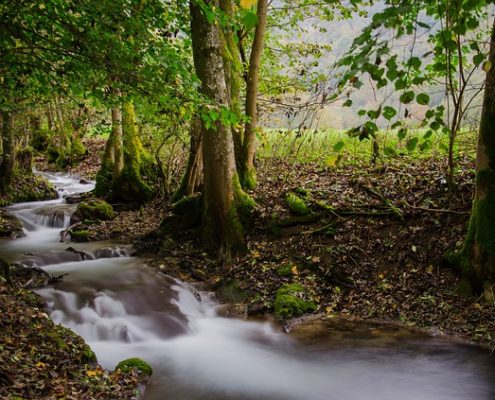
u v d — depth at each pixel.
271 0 13.52
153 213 14.84
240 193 10.61
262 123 14.77
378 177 10.52
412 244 8.61
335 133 14.99
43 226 15.01
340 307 8.27
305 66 14.19
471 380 5.89
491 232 7.21
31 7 5.35
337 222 9.68
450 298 7.55
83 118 14.80
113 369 6.25
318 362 6.63
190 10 9.51
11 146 17.72
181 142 15.77
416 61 2.59
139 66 5.95
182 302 8.70
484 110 7.12
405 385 5.90
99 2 5.21
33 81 7.27
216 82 9.64
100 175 17.59
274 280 9.04
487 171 7.20
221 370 6.45
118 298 8.27
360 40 2.44
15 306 6.21
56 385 4.79
